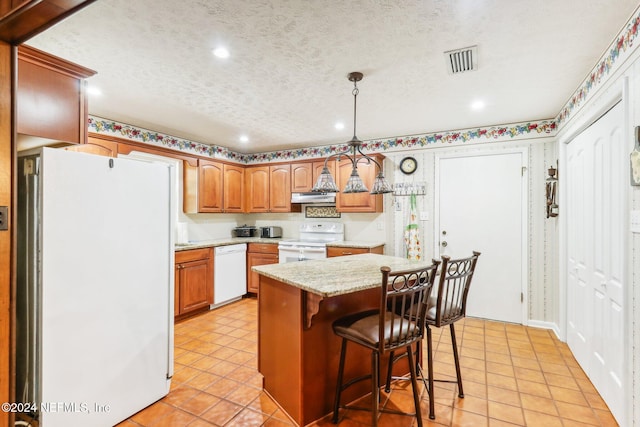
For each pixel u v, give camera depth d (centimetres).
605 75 197
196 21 166
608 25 170
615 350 193
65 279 164
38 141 176
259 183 491
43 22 110
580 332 260
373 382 162
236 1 150
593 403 207
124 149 342
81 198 171
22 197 161
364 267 231
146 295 205
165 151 388
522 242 350
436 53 199
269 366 218
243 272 455
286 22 167
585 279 248
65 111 170
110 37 180
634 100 162
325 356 197
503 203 358
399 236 413
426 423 188
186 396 218
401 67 218
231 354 281
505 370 251
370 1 150
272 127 367
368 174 411
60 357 163
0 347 120
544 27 171
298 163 462
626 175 170
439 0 150
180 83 243
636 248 163
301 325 184
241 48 193
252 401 212
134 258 198
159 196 215
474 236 372
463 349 289
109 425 185
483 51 197
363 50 196
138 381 200
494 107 300
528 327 344
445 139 384
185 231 410
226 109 304
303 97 272
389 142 416
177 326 350
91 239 176
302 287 176
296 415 189
